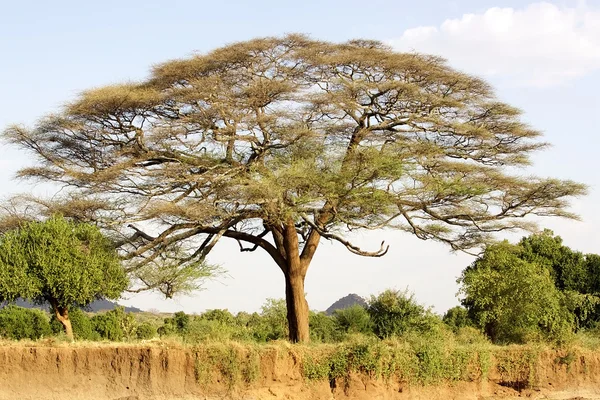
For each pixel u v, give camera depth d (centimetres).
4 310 2939
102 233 2978
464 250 3584
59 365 2323
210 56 3278
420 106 3525
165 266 3097
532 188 3472
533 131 3688
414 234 3509
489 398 2675
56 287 2650
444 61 3584
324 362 2519
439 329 3028
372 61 3431
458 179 3316
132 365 2358
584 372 2838
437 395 2617
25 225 2844
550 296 3259
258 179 3067
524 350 2788
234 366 2403
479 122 3694
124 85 3247
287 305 3353
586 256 4222
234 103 3219
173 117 3309
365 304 3584
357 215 3197
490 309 3256
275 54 3403
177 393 2359
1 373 2283
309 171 3052
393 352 2583
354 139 3456
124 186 3181
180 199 3148
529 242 4231
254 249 3453
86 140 3281
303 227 3422
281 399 2430
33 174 3238
